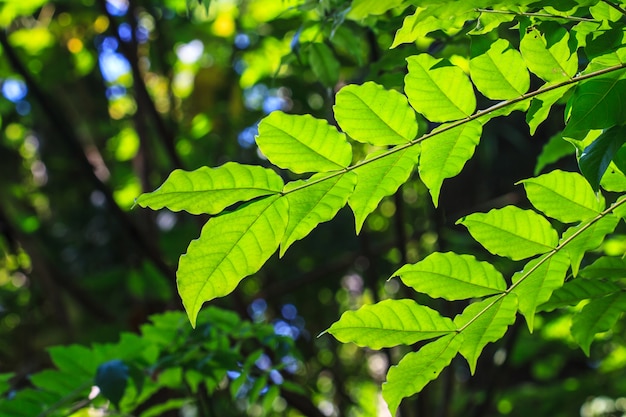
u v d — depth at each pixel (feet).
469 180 6.31
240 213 2.22
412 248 7.18
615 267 2.51
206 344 3.82
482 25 2.34
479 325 2.51
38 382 3.76
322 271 6.68
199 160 6.92
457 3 2.15
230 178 2.20
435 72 2.23
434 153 2.28
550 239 2.43
